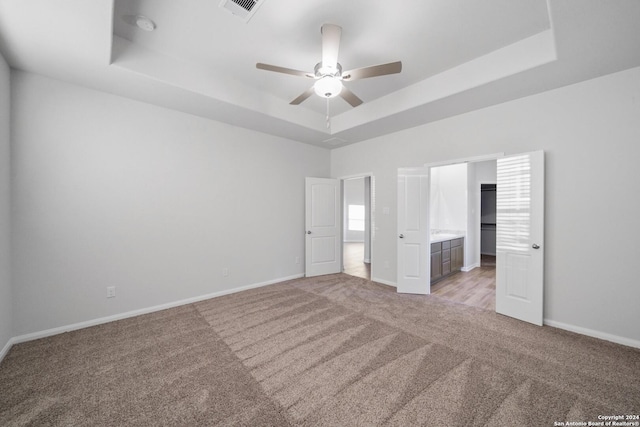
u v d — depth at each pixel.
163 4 1.98
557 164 2.74
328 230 5.15
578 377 1.92
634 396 1.72
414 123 3.84
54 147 2.60
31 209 2.49
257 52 2.63
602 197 2.50
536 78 2.52
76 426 1.50
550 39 2.23
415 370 2.01
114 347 2.36
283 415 1.58
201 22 2.19
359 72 2.20
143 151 3.13
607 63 2.25
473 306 3.38
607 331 2.48
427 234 3.88
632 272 2.36
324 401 1.69
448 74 2.90
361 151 4.83
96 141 2.83
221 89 3.06
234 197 3.97
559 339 2.49
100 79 2.59
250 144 4.16
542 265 2.77
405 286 3.98
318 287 4.25
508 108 3.06
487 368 2.03
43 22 1.79
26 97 2.46
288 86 3.34
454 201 5.56
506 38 2.37
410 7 2.00
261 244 4.32
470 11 2.03
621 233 2.41
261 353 2.26
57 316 2.63
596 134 2.52
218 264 3.80
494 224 7.24
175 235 3.40
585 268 2.59
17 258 2.43
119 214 2.98
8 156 2.33
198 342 2.45
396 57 2.67
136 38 2.41
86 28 1.86
